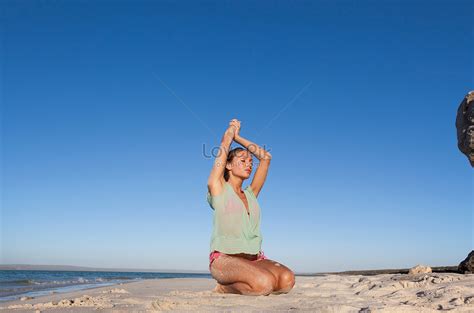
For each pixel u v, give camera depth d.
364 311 3.53
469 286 5.12
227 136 5.29
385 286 5.99
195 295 4.88
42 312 3.61
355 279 8.33
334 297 4.76
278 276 4.76
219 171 5.05
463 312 3.50
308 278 9.15
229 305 3.95
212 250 4.97
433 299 4.30
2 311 3.76
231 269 4.70
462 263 8.94
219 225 4.96
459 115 9.98
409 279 7.09
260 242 5.17
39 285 11.39
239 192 5.22
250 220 5.07
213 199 5.00
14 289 9.17
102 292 5.91
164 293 5.46
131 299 4.48
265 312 3.47
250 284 4.61
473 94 9.68
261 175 5.56
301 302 4.17
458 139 10.02
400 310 3.54
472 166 9.73
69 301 4.30
